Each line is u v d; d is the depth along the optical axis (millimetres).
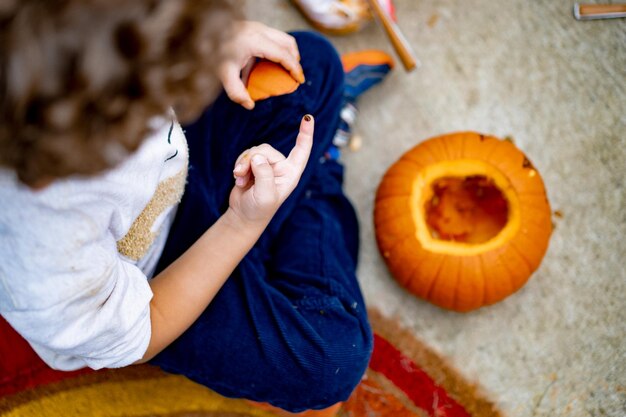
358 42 1367
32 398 1161
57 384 1169
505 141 1138
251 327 896
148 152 641
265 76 929
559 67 1326
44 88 389
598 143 1288
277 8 1376
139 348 728
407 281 1147
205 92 473
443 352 1221
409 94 1342
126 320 681
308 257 1006
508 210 1115
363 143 1331
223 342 895
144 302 709
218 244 785
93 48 389
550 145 1296
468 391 1202
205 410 1182
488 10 1360
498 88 1330
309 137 796
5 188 520
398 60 1354
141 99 427
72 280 586
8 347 1166
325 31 1354
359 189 1313
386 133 1331
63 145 416
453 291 1104
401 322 1240
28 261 560
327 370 915
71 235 565
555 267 1244
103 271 616
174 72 432
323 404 964
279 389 929
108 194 601
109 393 1177
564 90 1317
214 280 790
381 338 1230
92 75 392
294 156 797
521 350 1216
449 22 1364
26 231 545
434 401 1197
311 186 1114
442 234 1210
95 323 637
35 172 441
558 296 1233
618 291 1225
